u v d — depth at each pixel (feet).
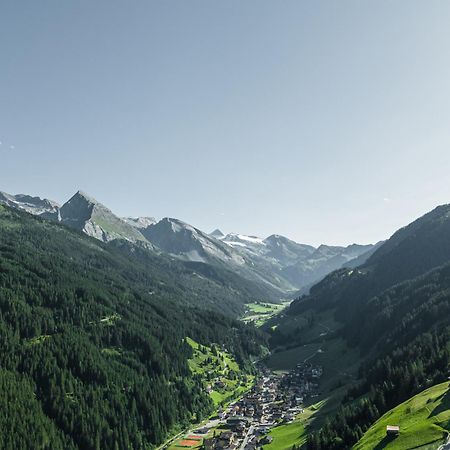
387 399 543.39
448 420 383.04
